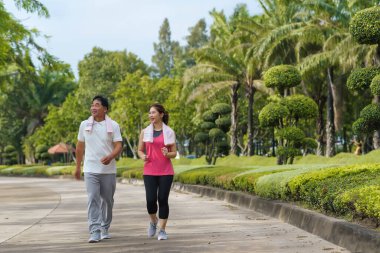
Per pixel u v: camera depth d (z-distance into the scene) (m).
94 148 9.36
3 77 27.88
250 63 41.09
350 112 51.06
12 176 70.25
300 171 13.63
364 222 8.26
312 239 9.05
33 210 15.73
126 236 9.84
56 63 25.80
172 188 27.92
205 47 45.16
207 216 13.42
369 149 50.69
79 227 11.38
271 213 13.09
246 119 57.97
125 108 58.44
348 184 9.77
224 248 8.30
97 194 9.34
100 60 79.94
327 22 37.50
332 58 35.69
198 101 49.59
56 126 71.81
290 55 40.50
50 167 62.09
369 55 32.84
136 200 19.28
